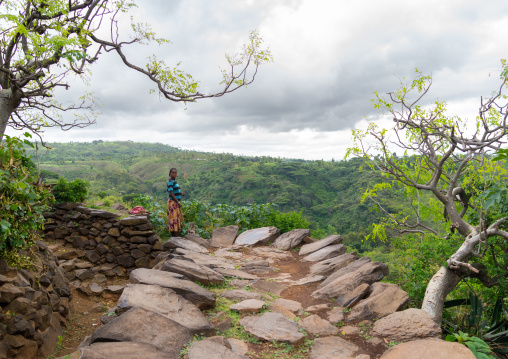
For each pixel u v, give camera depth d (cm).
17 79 748
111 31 816
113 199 2794
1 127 748
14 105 773
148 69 855
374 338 398
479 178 664
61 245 948
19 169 576
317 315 469
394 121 632
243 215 1185
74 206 989
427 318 412
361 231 9156
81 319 706
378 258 4009
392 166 669
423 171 732
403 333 394
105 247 920
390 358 337
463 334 370
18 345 469
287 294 572
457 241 670
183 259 626
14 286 504
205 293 471
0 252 538
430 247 645
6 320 473
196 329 373
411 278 657
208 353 322
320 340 390
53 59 718
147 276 492
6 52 719
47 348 535
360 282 550
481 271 623
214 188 19825
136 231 928
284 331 401
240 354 344
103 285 858
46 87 746
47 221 980
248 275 648
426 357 320
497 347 525
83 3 760
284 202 15750
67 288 736
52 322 588
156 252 929
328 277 633
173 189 995
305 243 970
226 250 887
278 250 898
